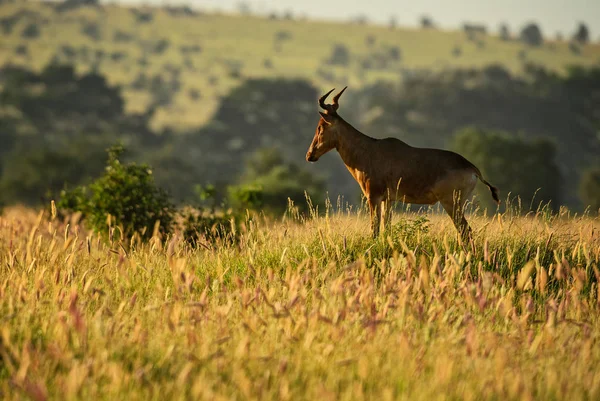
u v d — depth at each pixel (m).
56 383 23.20
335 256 38.50
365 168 43.94
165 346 26.23
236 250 40.28
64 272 32.34
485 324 29.70
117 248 46.31
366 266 37.41
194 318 27.75
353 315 28.30
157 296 31.81
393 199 43.62
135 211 50.31
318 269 35.84
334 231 40.75
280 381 23.52
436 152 42.97
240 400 22.91
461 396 23.34
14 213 64.25
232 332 27.91
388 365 24.72
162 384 23.53
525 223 42.19
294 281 29.41
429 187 42.62
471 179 42.44
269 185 117.62
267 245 40.25
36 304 28.78
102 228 49.91
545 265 38.31
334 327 26.55
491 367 24.98
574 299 31.12
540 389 24.17
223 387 22.95
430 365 25.50
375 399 22.83
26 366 22.42
